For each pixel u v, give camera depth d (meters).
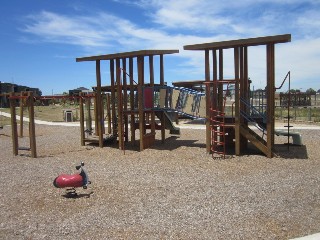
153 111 15.01
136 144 16.00
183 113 14.62
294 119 29.69
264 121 12.42
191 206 6.86
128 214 6.48
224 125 12.34
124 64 15.47
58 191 8.20
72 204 7.18
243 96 13.04
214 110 12.78
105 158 12.62
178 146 14.73
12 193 8.10
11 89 56.75
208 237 5.35
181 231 5.60
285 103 39.81
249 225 5.81
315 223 5.86
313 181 8.66
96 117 17.48
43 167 11.23
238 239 5.27
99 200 7.42
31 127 13.13
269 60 11.89
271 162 11.22
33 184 8.93
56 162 12.09
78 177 7.77
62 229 5.80
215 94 13.11
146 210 6.68
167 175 9.66
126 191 8.07
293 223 5.88
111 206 6.99
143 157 12.48
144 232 5.59
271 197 7.37
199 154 12.73
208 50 12.77
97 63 15.26
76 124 29.33
